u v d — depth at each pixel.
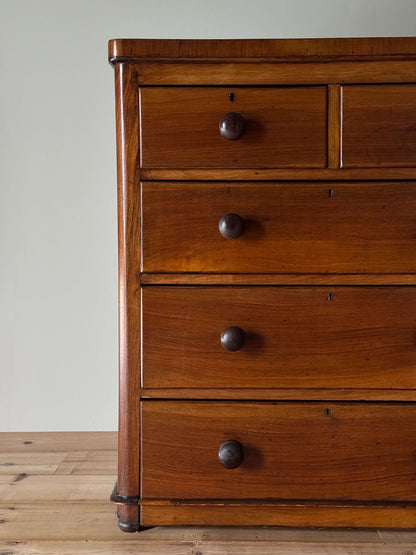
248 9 1.79
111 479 1.58
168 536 1.30
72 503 1.45
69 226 1.85
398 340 1.23
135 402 1.26
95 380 1.88
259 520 1.27
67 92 1.82
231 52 1.19
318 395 1.24
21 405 1.89
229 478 1.26
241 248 1.23
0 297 1.86
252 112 1.21
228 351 1.24
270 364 1.24
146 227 1.23
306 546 1.26
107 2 1.80
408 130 1.21
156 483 1.26
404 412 1.24
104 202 1.84
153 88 1.22
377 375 1.24
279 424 1.25
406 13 1.77
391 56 1.19
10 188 1.84
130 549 1.24
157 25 1.81
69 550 1.24
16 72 1.81
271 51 1.19
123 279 1.25
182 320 1.24
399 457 1.25
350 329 1.23
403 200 1.22
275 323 1.24
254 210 1.23
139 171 1.23
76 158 1.83
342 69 1.21
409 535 1.32
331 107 1.21
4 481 1.57
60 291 1.86
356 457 1.25
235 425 1.25
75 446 1.81
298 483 1.25
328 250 1.23
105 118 1.82
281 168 1.22
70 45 1.81
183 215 1.23
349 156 1.21
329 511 1.26
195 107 1.22
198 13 1.80
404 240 1.22
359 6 1.78
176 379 1.25
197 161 1.22
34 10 1.80
